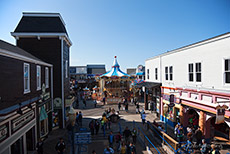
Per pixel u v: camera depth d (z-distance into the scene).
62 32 15.23
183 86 12.26
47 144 11.33
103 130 12.90
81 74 55.25
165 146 9.67
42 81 12.20
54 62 14.91
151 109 19.73
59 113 14.91
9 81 7.38
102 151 10.30
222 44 8.64
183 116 12.22
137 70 43.31
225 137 10.37
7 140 6.98
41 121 12.18
